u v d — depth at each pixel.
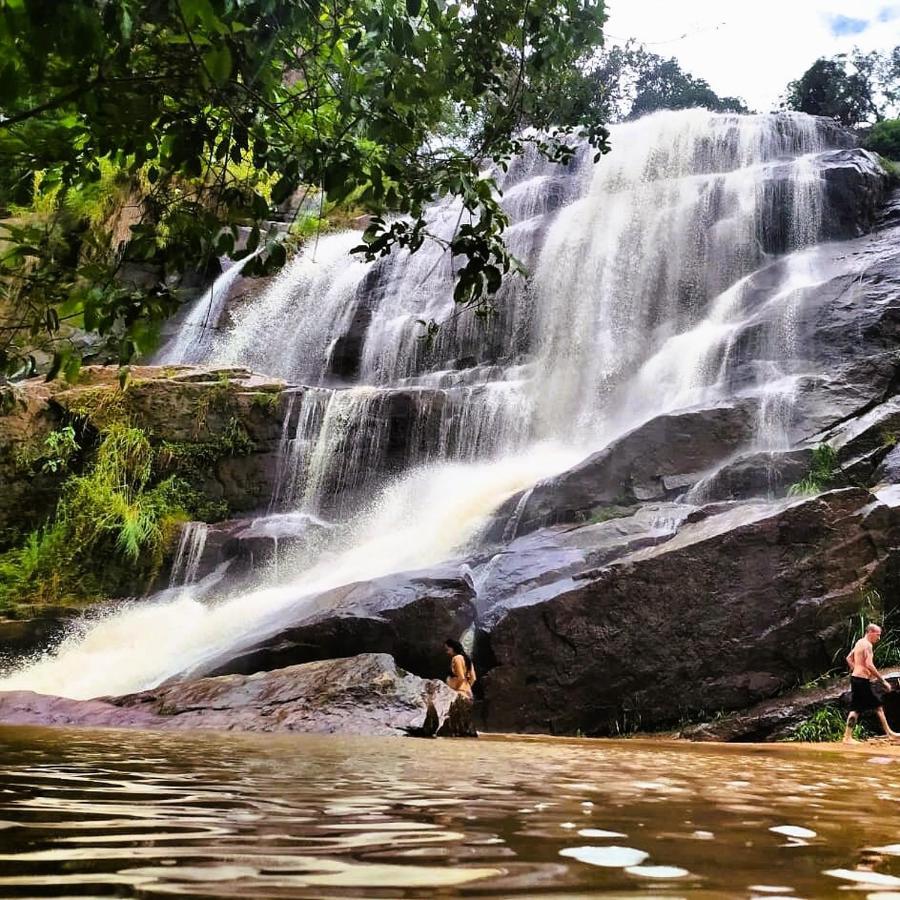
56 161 3.87
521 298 26.86
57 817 2.11
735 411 18.19
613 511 16.59
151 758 4.11
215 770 3.55
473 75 4.66
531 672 13.04
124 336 3.79
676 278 26.19
